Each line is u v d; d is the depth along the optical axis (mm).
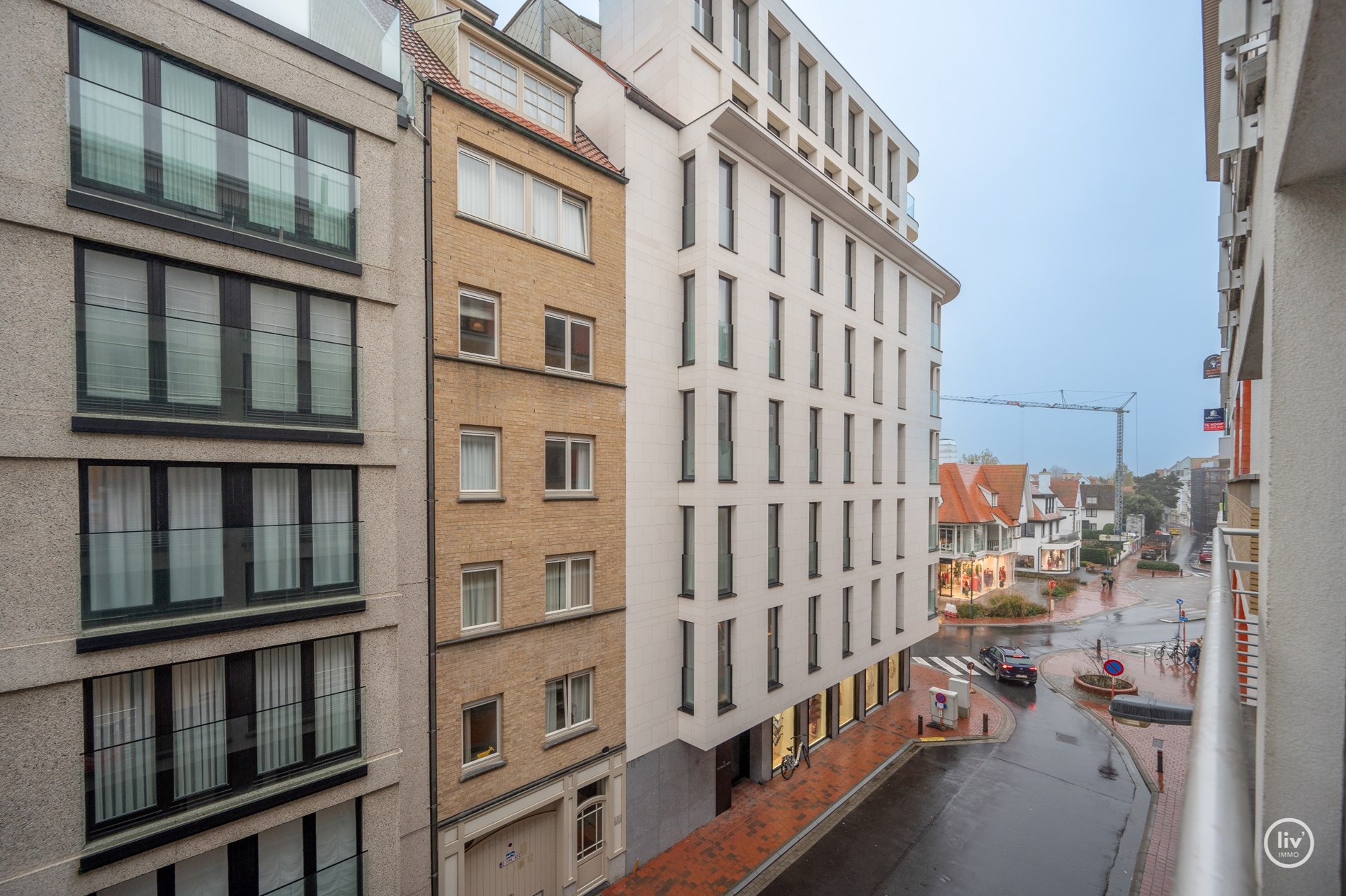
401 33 10766
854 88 20641
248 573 7605
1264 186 3404
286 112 8086
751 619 14258
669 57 14859
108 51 6812
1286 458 2729
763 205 14914
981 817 14578
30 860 6254
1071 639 31531
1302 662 2641
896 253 20266
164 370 7094
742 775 16531
